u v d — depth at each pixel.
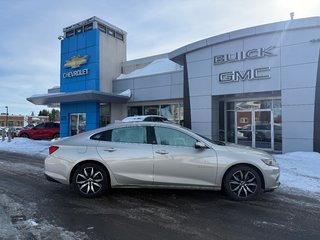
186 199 6.10
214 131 16.34
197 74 16.66
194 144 6.15
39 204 5.67
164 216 5.08
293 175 8.52
